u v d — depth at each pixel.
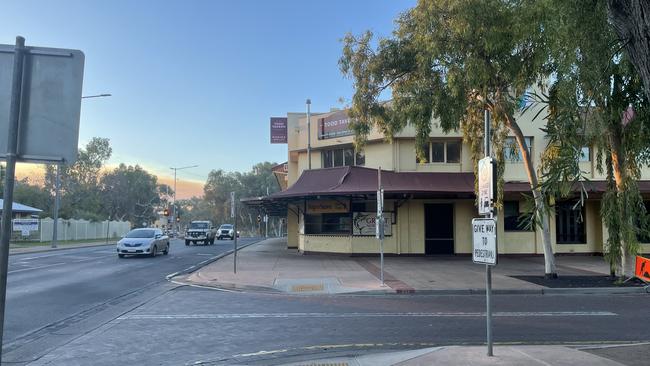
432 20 14.63
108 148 75.31
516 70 14.54
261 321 10.02
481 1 13.84
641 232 15.48
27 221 35.91
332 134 28.30
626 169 14.98
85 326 9.51
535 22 11.76
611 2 4.49
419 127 15.98
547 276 16.50
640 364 6.37
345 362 6.88
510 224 25.48
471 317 10.44
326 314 10.80
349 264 21.50
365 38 17.12
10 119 3.44
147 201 89.69
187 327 9.44
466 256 25.28
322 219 26.75
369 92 17.42
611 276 16.30
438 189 23.86
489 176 6.40
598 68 7.92
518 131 16.45
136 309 11.40
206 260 25.06
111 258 26.20
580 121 8.13
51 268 20.47
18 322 9.84
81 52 3.64
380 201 15.30
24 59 3.54
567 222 25.78
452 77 14.45
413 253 25.39
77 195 69.19
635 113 9.98
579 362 6.42
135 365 6.92
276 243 44.91
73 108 3.58
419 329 9.20
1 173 50.25
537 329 9.17
